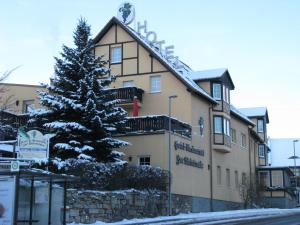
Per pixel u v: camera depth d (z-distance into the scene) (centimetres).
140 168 2853
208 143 3978
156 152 3192
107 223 2292
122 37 3922
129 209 2627
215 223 2430
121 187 2666
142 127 3275
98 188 2520
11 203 1416
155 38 4184
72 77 2884
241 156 4953
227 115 4284
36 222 1583
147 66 3816
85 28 2919
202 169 3778
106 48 3959
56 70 2873
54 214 1703
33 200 1599
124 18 4256
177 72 3703
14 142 2002
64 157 2730
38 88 3725
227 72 4372
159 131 3203
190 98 3650
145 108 3766
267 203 5416
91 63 2881
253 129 5697
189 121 3622
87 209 2305
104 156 2844
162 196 2984
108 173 2598
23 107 3728
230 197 4422
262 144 6047
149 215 2814
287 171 6050
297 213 3828
